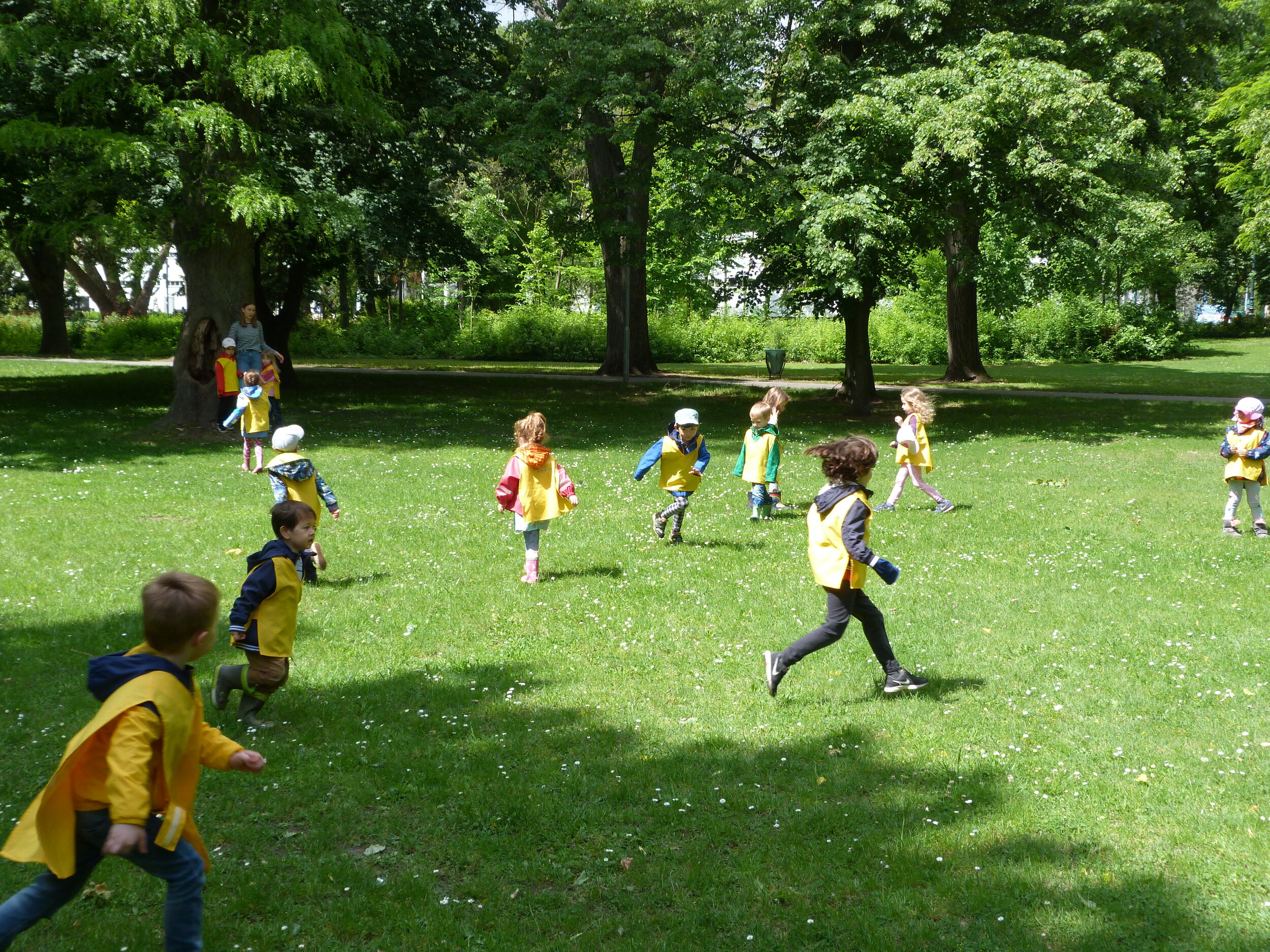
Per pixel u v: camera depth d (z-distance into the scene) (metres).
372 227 24.73
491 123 23.16
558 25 23.27
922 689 6.01
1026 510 11.92
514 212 56.53
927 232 20.36
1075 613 7.57
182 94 18.22
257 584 5.35
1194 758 5.03
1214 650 6.69
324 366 38.81
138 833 2.78
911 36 20.14
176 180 19.02
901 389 29.05
